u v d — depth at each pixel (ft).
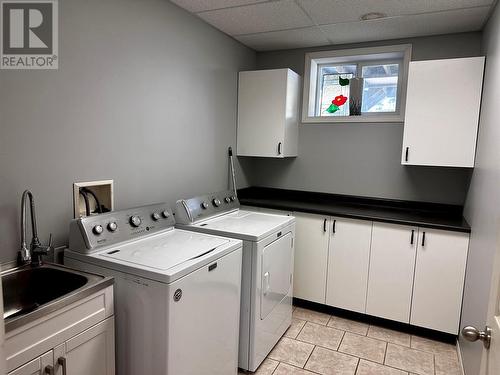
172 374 5.04
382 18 8.57
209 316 5.79
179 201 7.83
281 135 10.46
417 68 8.70
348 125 10.90
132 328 5.18
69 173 5.99
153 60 7.61
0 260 4.84
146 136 7.59
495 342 3.07
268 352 7.86
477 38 9.21
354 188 10.99
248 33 9.98
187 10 8.44
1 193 5.06
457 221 8.61
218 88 10.01
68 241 6.02
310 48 11.21
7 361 3.64
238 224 7.88
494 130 6.25
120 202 7.06
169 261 5.34
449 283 8.27
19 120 5.21
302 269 9.95
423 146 8.79
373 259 9.04
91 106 6.29
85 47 6.10
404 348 8.25
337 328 9.11
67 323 4.30
